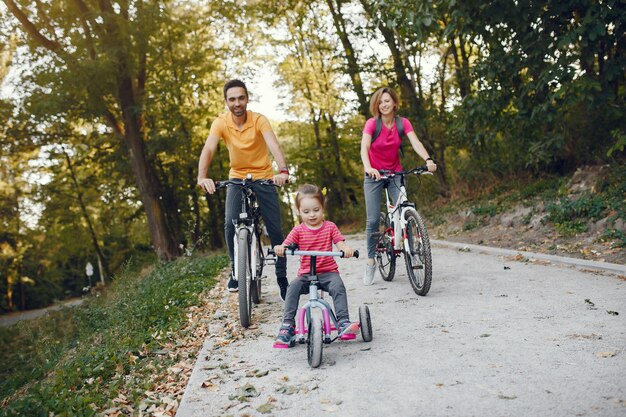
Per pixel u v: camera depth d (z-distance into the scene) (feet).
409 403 10.32
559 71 29.01
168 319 21.40
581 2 28.07
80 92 61.98
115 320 26.08
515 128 36.42
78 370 15.48
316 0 77.10
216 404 11.29
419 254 19.44
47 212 99.25
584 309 15.56
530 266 23.36
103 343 21.24
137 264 110.93
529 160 39.29
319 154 99.66
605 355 11.66
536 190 38.29
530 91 31.96
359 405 10.46
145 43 62.90
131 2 62.80
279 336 14.08
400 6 30.37
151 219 69.72
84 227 115.24
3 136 71.41
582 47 28.35
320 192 14.71
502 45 32.89
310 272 14.16
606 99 29.81
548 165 41.86
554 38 30.01
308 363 13.29
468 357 12.46
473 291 19.36
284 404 10.92
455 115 38.91
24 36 65.51
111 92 65.67
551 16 29.30
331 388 11.48
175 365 15.08
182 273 33.88
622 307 15.39
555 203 32.19
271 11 76.48
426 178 57.36
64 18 64.13
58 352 27.99
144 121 75.72
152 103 67.56
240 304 17.24
